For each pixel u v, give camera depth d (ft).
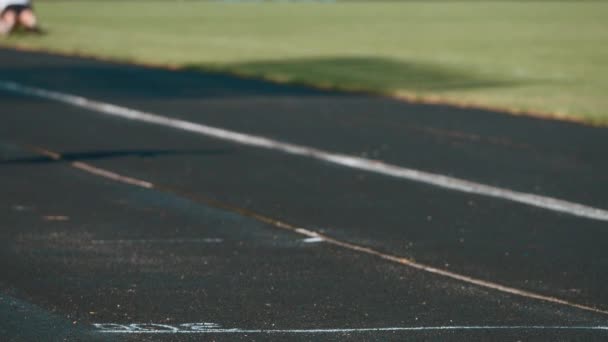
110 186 92.32
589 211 84.94
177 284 61.16
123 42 288.92
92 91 166.20
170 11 530.68
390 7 615.57
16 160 104.94
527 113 148.56
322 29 386.11
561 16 509.76
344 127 130.62
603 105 159.63
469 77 206.08
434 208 84.94
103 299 57.88
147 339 51.06
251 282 61.82
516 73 217.56
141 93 164.86
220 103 153.69
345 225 78.23
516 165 106.01
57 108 145.28
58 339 50.90
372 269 65.46
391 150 113.91
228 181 95.30
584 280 63.82
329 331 52.60
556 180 98.22
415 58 253.44
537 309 57.26
